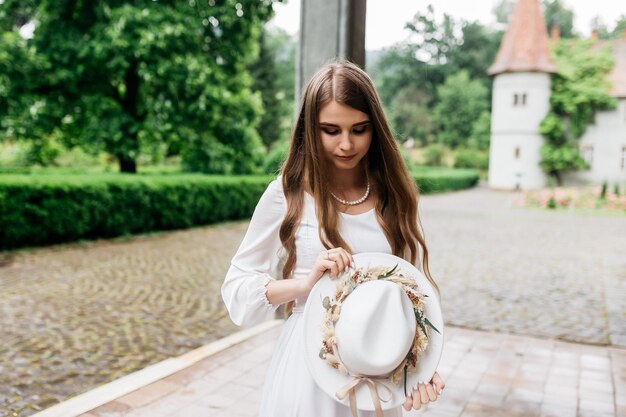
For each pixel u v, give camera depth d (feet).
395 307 3.83
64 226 30.17
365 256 4.19
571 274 26.09
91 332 15.30
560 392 11.11
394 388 3.99
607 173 114.21
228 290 4.48
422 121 147.95
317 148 4.25
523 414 10.00
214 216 42.88
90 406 9.65
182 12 50.08
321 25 13.33
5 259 25.70
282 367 4.56
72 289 20.48
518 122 113.60
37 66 46.16
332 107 4.09
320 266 4.02
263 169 59.88
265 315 4.34
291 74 153.28
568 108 112.47
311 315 4.00
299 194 4.44
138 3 48.47
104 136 48.49
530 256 31.42
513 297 21.02
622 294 21.85
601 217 57.82
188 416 9.39
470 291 22.04
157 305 18.61
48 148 56.59
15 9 50.11
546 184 115.65
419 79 157.07
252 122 61.67
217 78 54.29
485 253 32.27
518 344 14.51
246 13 55.93
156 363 12.60
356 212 4.56
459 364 12.73
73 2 49.06
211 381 11.01
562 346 14.42
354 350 3.75
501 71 113.80
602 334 15.92
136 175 40.73
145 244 32.12
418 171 106.52
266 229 4.58
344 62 4.37
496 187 116.37
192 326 16.24
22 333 14.99
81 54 46.34
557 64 114.93
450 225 47.39
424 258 4.87
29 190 28.19
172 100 51.13
